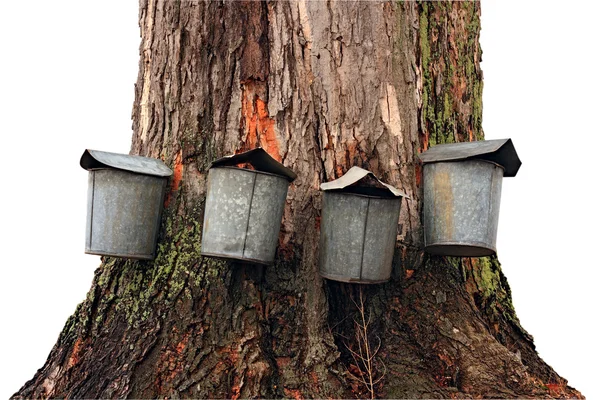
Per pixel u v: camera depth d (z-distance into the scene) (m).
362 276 3.24
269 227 3.15
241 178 3.11
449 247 3.46
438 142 3.92
